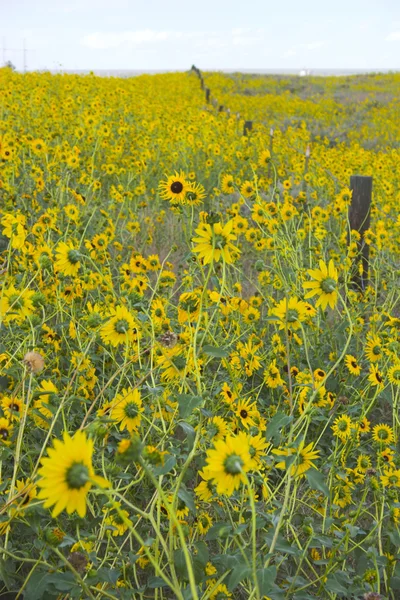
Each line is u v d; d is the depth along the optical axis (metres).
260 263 4.55
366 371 4.53
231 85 36.59
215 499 2.67
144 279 4.18
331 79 45.84
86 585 2.07
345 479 3.00
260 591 1.75
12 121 8.95
